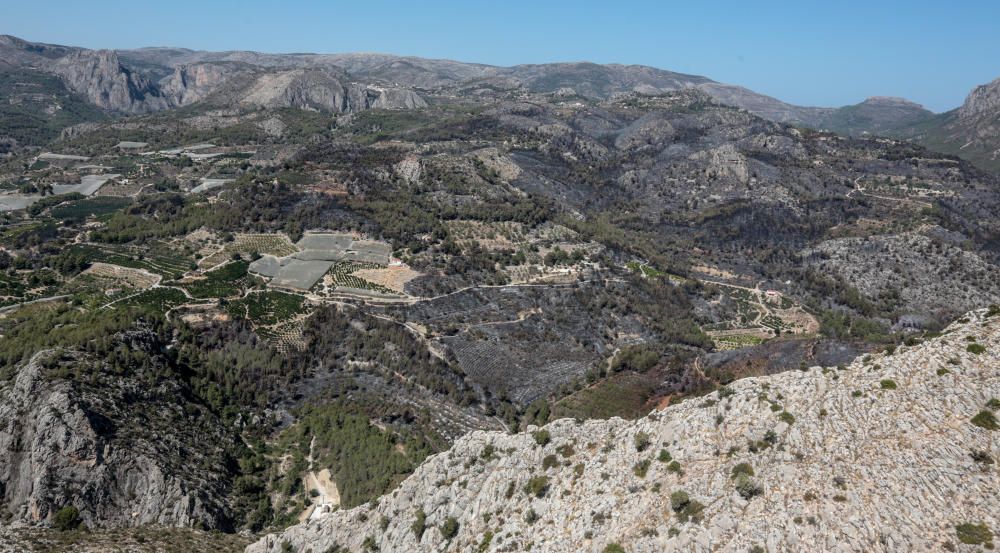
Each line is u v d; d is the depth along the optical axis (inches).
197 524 5738.2
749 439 3398.1
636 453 3745.1
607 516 3484.3
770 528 2962.6
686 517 3169.3
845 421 3309.5
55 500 5516.7
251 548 5054.1
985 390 3169.3
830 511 2947.8
